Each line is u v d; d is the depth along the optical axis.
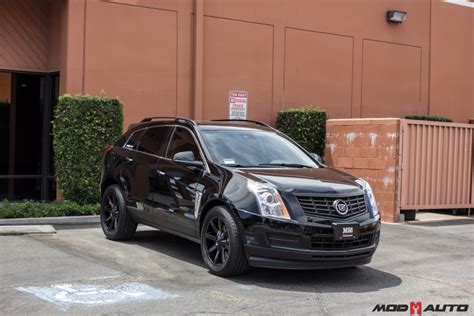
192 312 5.71
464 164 13.65
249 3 14.66
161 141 8.72
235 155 7.81
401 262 8.44
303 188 6.80
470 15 18.97
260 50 14.85
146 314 5.61
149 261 7.90
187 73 13.77
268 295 6.40
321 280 7.17
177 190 7.86
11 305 5.79
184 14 13.71
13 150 13.22
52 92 13.42
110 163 9.55
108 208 9.53
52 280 6.76
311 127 14.46
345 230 6.71
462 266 8.27
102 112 11.73
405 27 17.50
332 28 16.06
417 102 17.84
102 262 7.75
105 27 12.72
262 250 6.59
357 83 16.53
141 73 13.17
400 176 12.48
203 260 7.63
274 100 15.09
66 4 12.37
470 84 19.02
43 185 13.43
